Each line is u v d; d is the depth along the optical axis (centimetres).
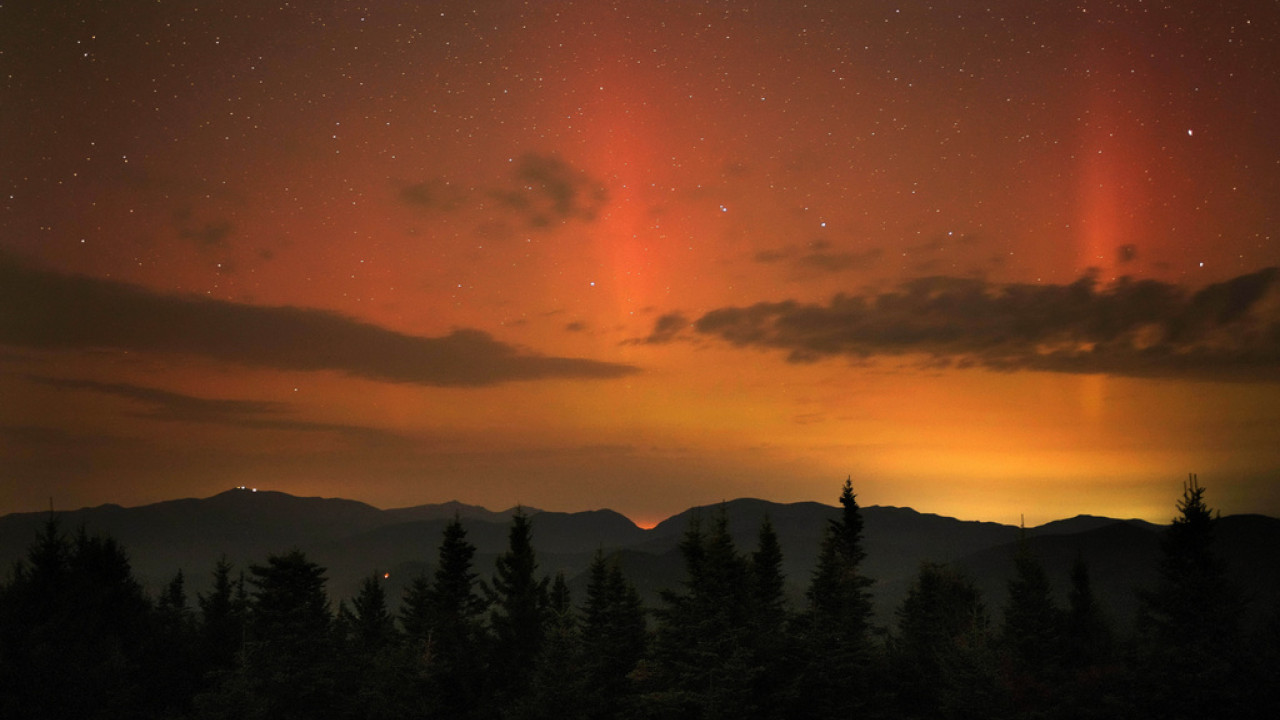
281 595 4484
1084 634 5775
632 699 3862
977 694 4009
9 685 3841
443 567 5681
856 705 3906
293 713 4125
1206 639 3819
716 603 4044
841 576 5212
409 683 4450
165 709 4575
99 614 5238
